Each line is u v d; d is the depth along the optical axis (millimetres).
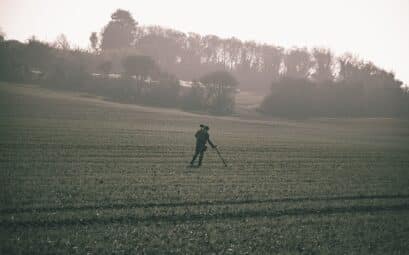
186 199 16359
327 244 12320
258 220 14227
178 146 37031
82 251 10641
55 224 12648
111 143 36031
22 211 13633
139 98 124750
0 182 17453
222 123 88438
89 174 20609
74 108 88562
